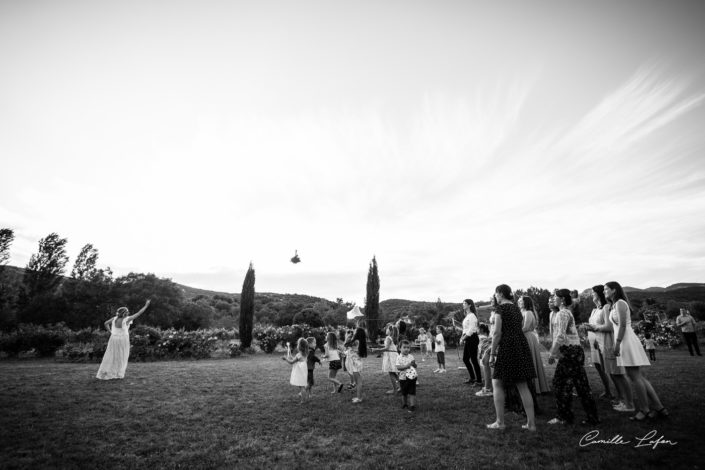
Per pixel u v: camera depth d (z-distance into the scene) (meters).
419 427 5.54
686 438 4.46
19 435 5.00
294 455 4.54
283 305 60.12
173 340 16.89
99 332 17.47
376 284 31.77
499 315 5.31
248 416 6.25
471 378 8.95
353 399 7.49
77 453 4.49
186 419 5.98
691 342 13.80
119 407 6.51
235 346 19.67
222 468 4.15
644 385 5.25
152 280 47.53
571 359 5.30
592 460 3.99
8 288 35.66
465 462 4.14
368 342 28.86
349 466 4.16
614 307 5.63
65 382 8.35
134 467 4.17
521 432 5.03
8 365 12.40
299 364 7.39
